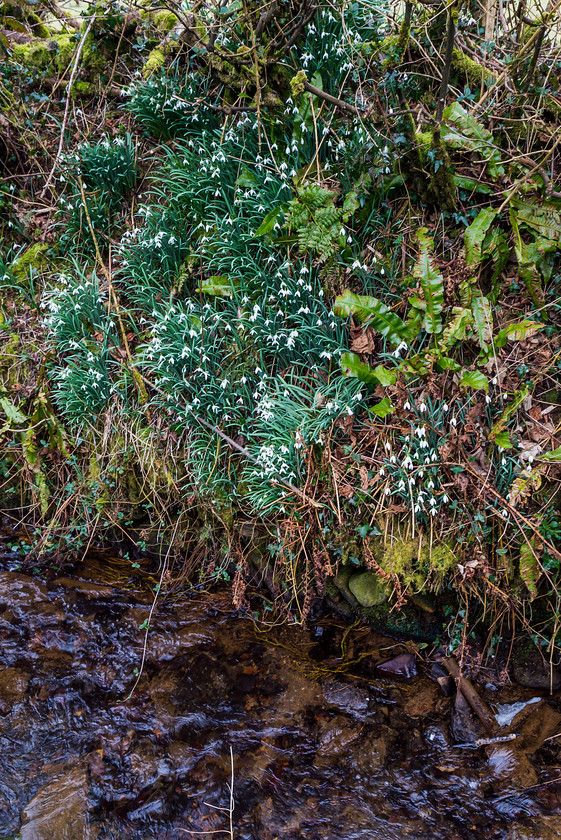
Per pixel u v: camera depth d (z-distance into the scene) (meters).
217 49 2.21
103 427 2.28
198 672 2.03
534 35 1.98
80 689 2.00
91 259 2.45
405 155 2.06
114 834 1.74
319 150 2.24
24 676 2.01
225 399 2.14
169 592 2.23
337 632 2.12
